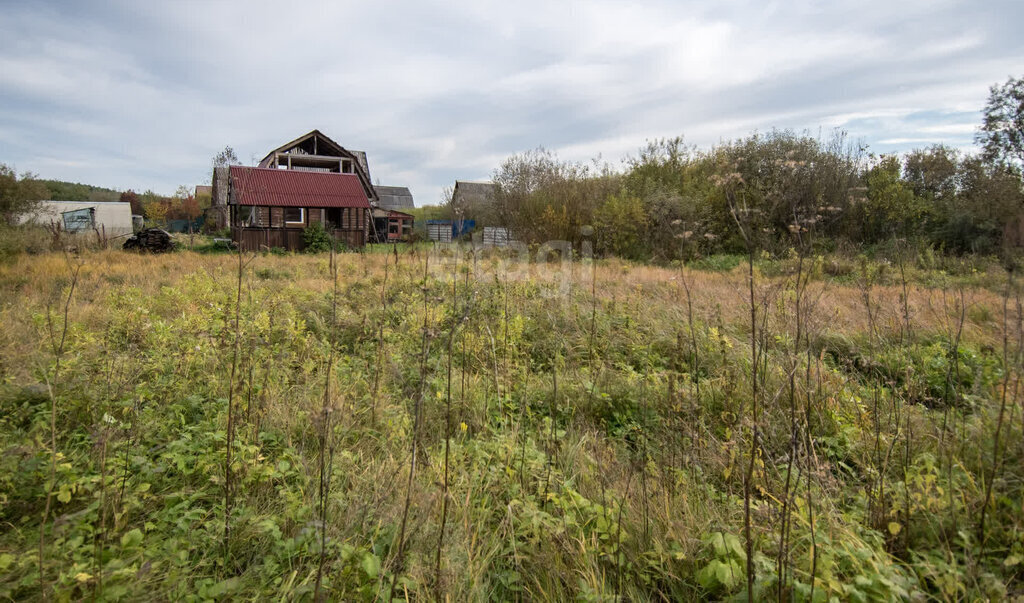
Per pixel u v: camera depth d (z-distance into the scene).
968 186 21.23
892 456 3.18
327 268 12.25
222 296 7.30
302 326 5.50
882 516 2.53
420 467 3.01
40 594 1.93
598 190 21.72
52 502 2.55
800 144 21.53
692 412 3.45
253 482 2.88
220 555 2.38
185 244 20.95
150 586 2.06
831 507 2.47
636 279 11.31
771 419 3.38
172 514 2.54
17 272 10.13
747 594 2.04
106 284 8.87
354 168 31.02
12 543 2.26
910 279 11.48
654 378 4.45
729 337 5.55
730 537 2.22
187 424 3.62
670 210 18.08
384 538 2.44
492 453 3.29
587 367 5.12
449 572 2.22
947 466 2.80
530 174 26.14
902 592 1.86
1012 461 2.67
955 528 2.33
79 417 3.44
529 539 2.51
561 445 3.49
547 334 6.14
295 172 24.77
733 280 9.37
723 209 19.28
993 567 2.14
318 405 3.59
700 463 3.13
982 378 4.25
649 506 2.70
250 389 3.65
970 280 11.59
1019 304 2.94
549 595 2.22
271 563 2.27
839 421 3.67
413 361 4.81
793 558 2.15
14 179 25.44
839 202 18.44
